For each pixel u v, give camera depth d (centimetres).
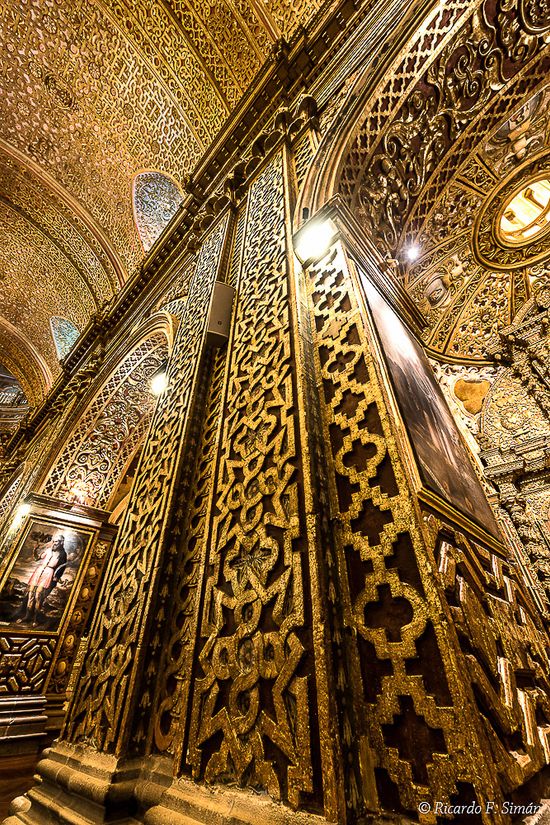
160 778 100
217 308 225
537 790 74
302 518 98
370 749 70
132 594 151
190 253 417
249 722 83
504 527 428
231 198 330
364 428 108
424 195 278
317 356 140
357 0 284
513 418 485
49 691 407
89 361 652
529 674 105
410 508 86
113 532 529
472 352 548
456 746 61
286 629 85
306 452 106
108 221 720
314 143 246
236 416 154
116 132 603
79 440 521
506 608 116
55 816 107
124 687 122
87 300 863
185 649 123
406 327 224
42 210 785
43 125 658
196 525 158
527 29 209
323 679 72
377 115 214
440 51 208
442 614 71
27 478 581
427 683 69
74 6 511
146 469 211
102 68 550
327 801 61
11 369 1182
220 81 453
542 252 477
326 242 170
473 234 482
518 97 248
